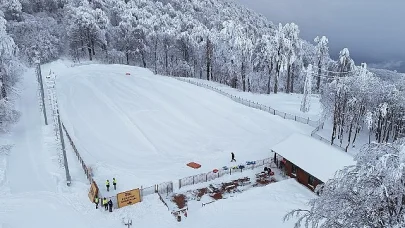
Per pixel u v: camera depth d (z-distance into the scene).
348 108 46.97
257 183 35.62
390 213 13.38
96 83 67.50
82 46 96.44
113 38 103.56
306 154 36.19
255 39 101.44
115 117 51.50
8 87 49.81
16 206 28.66
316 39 86.38
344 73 69.81
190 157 41.34
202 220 28.84
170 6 147.38
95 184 30.36
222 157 41.56
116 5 121.38
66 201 30.16
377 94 46.56
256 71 84.81
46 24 102.25
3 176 32.97
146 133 47.41
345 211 13.88
